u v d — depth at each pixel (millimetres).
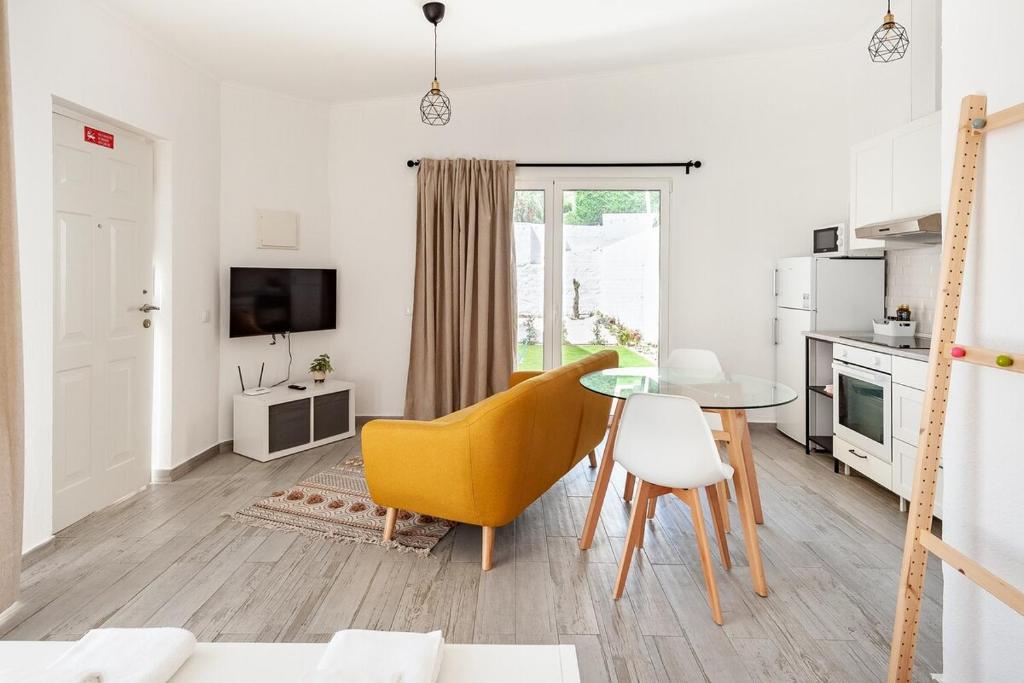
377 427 2674
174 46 3676
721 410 2369
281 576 2479
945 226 1654
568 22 3855
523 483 2594
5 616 2146
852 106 4648
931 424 1612
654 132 4883
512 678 1013
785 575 2500
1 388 2111
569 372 2904
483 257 4809
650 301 4984
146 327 3598
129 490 3451
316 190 4914
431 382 4844
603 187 4941
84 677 909
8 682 900
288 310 4535
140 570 2520
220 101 4281
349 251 5035
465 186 4840
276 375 4676
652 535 2926
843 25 4328
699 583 2441
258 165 4520
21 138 2504
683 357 3629
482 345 4820
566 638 2047
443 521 3072
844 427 3734
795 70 4770
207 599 2287
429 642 1035
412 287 5051
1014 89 1458
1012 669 1491
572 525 3053
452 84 4773
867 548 2750
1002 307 1502
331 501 3336
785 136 4809
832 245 4352
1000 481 1520
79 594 2312
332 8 3398
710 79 4836
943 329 1588
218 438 4305
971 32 1586
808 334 4137
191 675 1006
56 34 2707
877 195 3760
